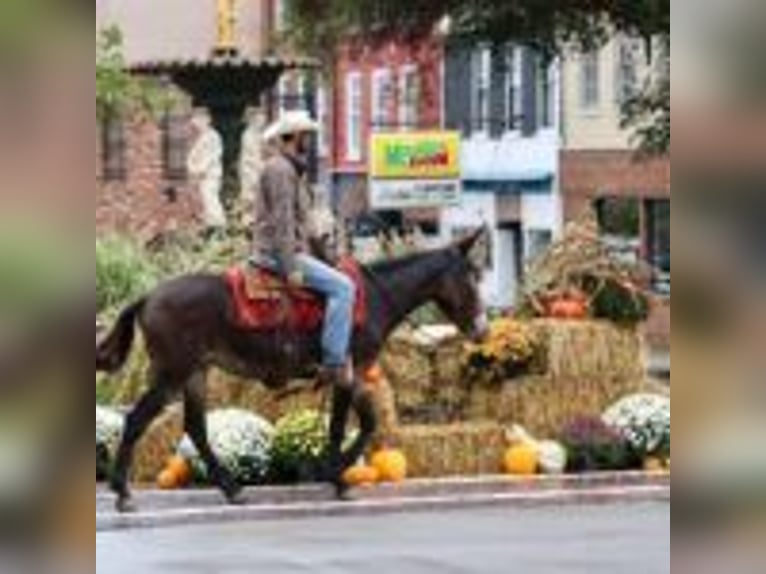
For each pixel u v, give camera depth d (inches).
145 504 706.2
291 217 711.1
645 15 1512.1
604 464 793.6
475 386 812.0
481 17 1622.8
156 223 2324.1
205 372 708.0
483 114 2261.3
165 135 2327.8
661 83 1514.5
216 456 716.7
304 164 720.3
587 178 2043.6
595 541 629.6
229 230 994.7
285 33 1781.5
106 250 989.2
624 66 1957.4
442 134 1323.8
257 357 711.7
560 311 832.3
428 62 1959.9
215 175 1430.9
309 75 1934.1
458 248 745.6
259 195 714.2
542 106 2144.4
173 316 703.1
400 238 994.7
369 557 600.7
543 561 581.9
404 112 2385.6
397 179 1301.7
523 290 870.4
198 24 2650.1
